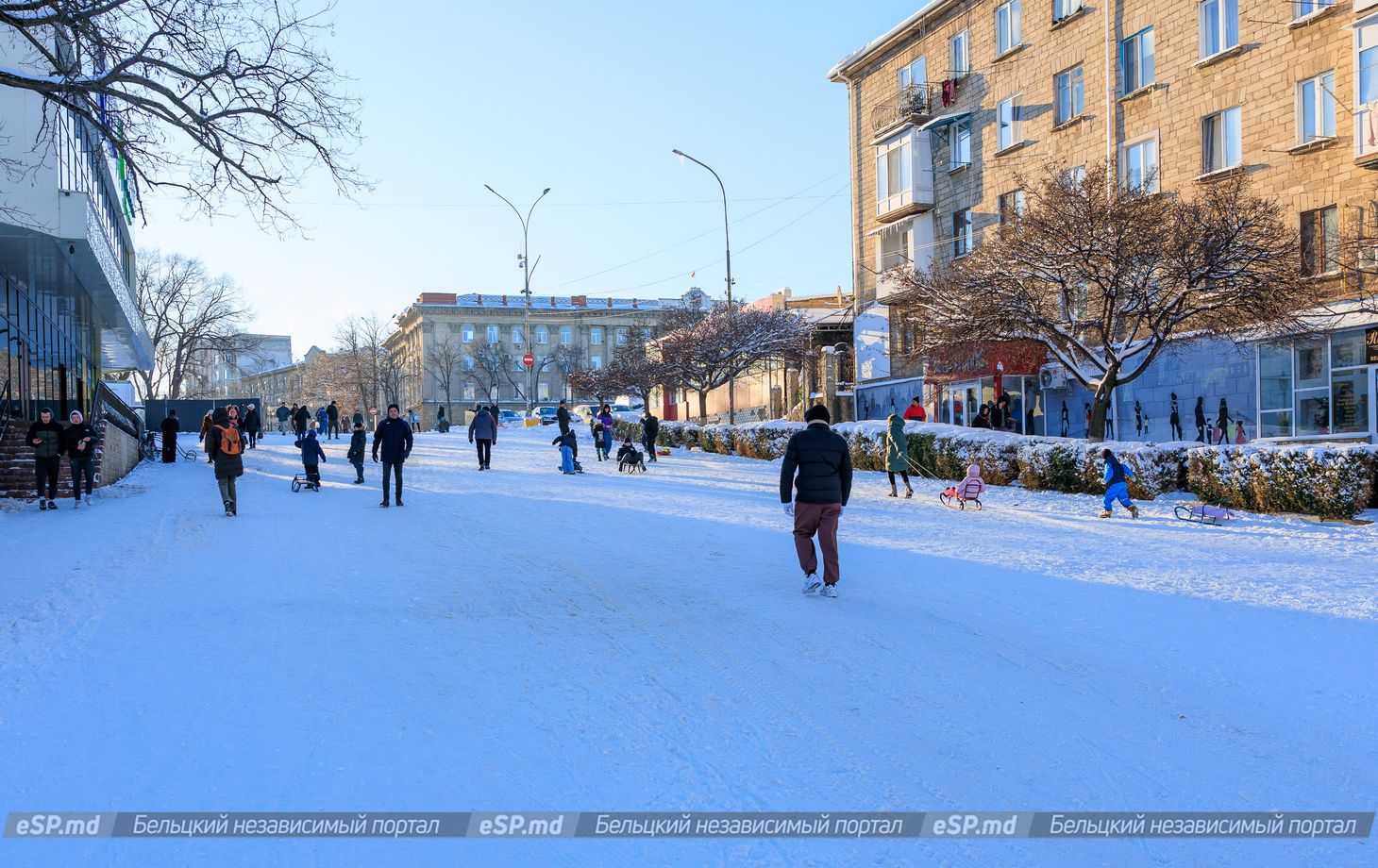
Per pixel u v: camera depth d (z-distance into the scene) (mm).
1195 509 15070
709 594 9344
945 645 7453
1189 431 27891
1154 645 7559
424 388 103875
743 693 6223
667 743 5340
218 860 4004
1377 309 20141
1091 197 20156
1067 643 7582
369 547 12477
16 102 20344
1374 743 5496
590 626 8078
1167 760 5211
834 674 6676
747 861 4023
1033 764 5105
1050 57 31906
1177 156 27672
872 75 40656
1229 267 19062
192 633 7832
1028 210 21719
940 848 4164
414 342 107875
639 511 16516
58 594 9211
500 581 10031
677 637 7684
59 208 21312
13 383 25219
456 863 3994
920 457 23578
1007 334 21781
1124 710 6004
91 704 6008
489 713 5840
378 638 7676
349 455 22641
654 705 5996
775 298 55000
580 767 5008
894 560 11422
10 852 4039
